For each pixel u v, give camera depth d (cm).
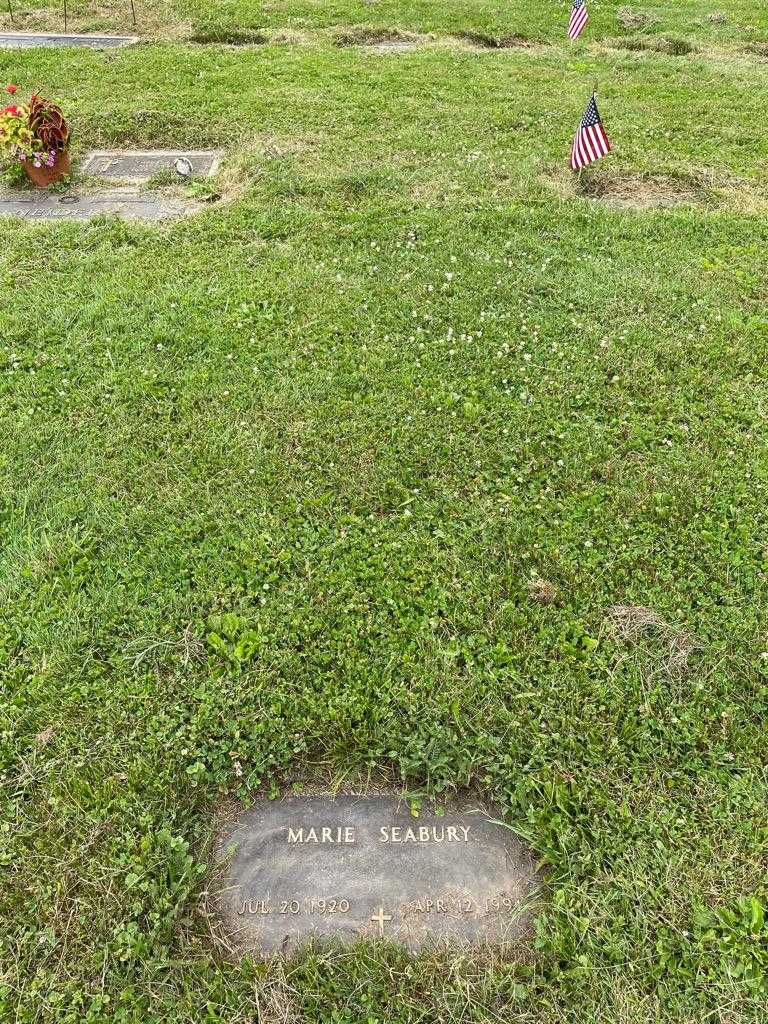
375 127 439
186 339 270
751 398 249
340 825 152
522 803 153
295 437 231
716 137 444
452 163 398
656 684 171
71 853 144
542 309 291
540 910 139
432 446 229
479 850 148
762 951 132
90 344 265
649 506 212
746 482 220
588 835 148
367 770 159
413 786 158
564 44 624
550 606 187
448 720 165
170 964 131
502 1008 127
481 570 195
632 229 343
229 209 350
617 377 255
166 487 216
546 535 204
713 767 158
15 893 139
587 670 174
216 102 464
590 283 306
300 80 508
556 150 417
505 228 342
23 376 253
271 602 187
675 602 189
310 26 638
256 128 432
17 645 179
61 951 133
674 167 399
